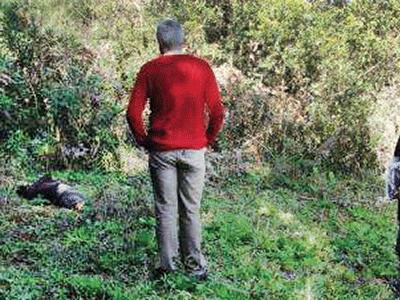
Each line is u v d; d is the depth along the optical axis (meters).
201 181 4.77
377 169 9.27
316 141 9.19
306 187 8.26
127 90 8.71
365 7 11.30
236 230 6.03
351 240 6.52
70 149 7.72
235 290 4.75
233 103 9.17
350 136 9.27
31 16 8.98
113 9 10.10
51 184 6.48
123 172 7.77
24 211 6.11
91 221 5.94
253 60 10.19
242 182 8.10
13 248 5.15
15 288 4.36
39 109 7.93
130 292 4.52
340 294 5.16
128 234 5.54
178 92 4.64
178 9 10.35
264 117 9.20
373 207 7.89
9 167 7.29
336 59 9.98
